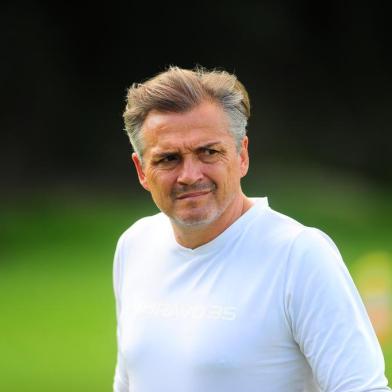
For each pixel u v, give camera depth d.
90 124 76.62
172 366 10.37
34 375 29.59
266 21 79.81
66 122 76.19
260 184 70.06
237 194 10.52
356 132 79.88
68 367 30.66
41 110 75.94
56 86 76.69
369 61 82.25
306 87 80.81
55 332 36.19
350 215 64.44
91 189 72.56
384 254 50.44
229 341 10.01
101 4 77.50
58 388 27.86
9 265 51.59
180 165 10.16
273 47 80.38
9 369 30.52
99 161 75.56
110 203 69.12
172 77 10.27
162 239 11.11
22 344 34.28
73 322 37.88
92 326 37.09
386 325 33.91
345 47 82.25
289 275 9.94
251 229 10.38
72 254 54.25
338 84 81.88
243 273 10.20
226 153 10.19
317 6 81.06
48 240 58.28
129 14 78.06
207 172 10.12
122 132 76.69
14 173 73.44
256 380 9.98
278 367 9.99
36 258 53.31
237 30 79.62
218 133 10.12
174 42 79.06
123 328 11.12
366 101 81.50
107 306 40.88
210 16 79.00
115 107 77.62
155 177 10.29
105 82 77.94
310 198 67.44
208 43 79.25
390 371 28.09
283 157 76.62
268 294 9.98
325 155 78.38
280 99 80.06
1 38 75.38
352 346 9.59
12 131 74.88
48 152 75.44
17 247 56.50
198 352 10.12
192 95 10.10
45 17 76.88
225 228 10.44
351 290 10.00
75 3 77.12
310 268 9.87
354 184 73.19
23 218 63.62
